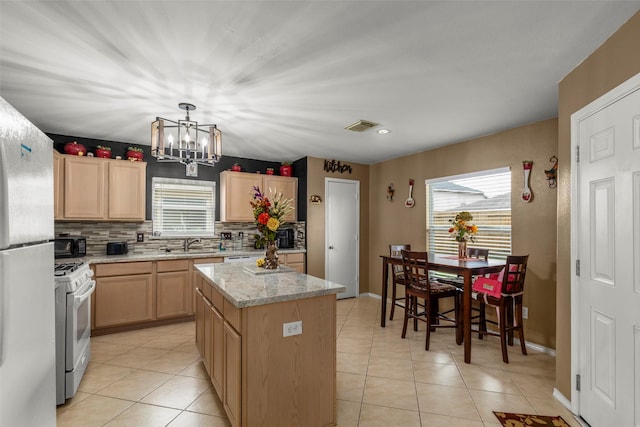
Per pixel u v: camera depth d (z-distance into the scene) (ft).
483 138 13.01
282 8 5.37
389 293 17.44
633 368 5.54
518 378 9.05
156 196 15.21
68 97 9.07
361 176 18.93
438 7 5.33
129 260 12.74
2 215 3.54
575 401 7.20
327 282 7.59
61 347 7.71
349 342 11.80
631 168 5.59
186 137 9.73
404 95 8.97
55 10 5.37
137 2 5.20
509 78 7.92
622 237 5.80
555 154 10.73
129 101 9.37
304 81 8.10
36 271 4.50
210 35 6.14
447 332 12.91
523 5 5.28
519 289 10.44
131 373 9.30
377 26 5.86
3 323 3.53
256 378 6.15
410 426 6.92
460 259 12.12
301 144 14.52
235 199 16.14
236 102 9.46
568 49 6.59
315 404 6.76
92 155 13.14
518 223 11.76
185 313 13.92
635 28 5.47
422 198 15.70
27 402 4.21
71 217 12.40
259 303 6.04
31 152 4.42
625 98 5.72
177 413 7.36
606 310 6.22
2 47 6.51
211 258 14.53
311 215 17.21
